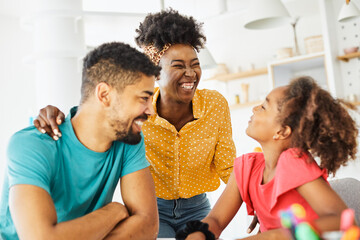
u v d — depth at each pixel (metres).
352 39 4.58
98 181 1.27
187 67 1.63
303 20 5.10
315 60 4.64
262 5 2.95
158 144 1.71
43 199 1.08
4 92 5.12
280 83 4.91
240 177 1.28
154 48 1.67
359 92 4.55
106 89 1.17
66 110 3.36
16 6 4.86
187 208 1.78
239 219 3.04
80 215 1.28
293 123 1.11
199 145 1.72
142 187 1.30
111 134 1.21
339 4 4.61
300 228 0.56
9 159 1.13
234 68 5.61
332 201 0.99
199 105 1.71
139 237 1.20
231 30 5.38
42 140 1.18
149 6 4.98
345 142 1.07
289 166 1.08
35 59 3.41
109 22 4.04
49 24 3.36
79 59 3.40
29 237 1.03
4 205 1.22
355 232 0.52
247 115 5.48
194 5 5.02
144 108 1.19
